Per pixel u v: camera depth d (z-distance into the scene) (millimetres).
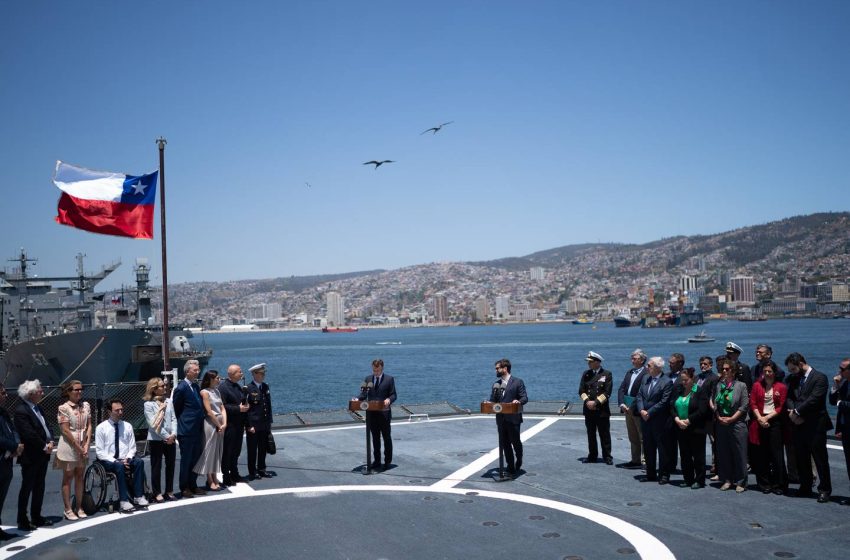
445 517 9570
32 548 8484
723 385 10812
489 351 152000
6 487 9078
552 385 73438
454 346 185500
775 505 9836
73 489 11617
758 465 10625
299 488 11414
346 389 72562
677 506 9891
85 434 10070
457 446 14883
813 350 122188
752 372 11703
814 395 9859
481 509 9938
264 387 12359
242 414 11953
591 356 13102
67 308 45000
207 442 11195
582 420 18219
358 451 14578
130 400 25406
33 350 32031
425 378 83625
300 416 18672
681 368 11289
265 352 179875
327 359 136125
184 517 9789
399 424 18203
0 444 8922
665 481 11219
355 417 18734
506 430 11805
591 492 10781
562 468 12508
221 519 9664
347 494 10953
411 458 13703
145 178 15656
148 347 29516
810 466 10234
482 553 8055
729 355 11445
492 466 12812
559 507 9961
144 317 51188
